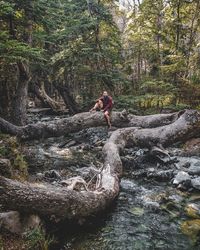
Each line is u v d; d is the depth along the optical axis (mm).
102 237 5141
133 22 19781
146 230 5418
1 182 4570
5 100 14852
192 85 14195
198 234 5273
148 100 15359
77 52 16688
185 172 7941
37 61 14414
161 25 17734
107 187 6383
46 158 9469
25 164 7039
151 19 17969
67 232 5184
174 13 17141
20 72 13211
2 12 9266
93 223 5590
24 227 4520
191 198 6676
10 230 4355
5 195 4531
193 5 16938
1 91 14789
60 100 26156
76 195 5285
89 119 12008
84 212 5340
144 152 10281
